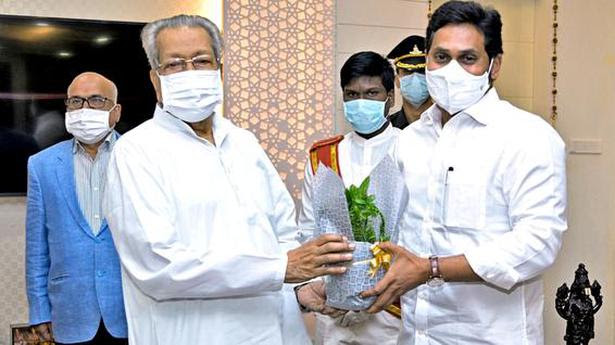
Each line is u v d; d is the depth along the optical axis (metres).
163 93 1.62
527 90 4.56
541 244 1.48
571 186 4.48
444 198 1.63
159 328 1.55
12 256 3.96
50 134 3.95
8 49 3.86
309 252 1.47
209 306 1.57
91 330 2.22
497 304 1.60
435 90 1.63
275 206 1.79
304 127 4.01
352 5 4.07
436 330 1.67
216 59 1.68
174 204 1.54
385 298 1.49
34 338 3.83
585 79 4.46
